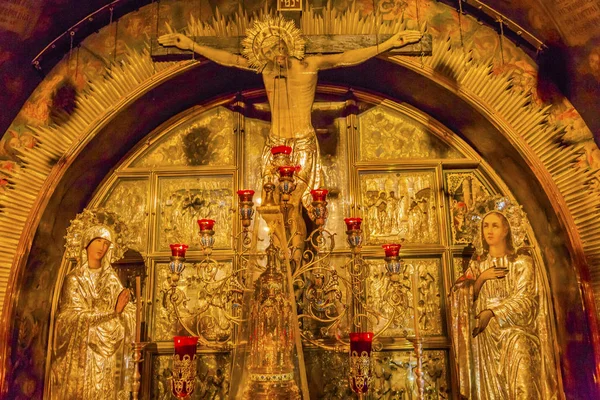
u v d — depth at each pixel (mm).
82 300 3578
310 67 3643
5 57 3463
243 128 4203
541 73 3820
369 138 4215
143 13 3949
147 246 3984
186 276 3965
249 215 3154
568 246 3551
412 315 3879
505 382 3361
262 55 3602
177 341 3117
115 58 3875
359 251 3398
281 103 3719
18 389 3479
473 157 4172
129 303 3676
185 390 3053
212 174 4129
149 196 4082
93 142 3811
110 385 3473
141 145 4199
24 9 3312
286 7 3748
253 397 3051
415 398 3752
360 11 3951
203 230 3293
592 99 3553
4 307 3408
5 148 3670
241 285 3502
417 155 4188
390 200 4090
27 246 3529
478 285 3553
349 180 4090
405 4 3957
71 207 3977
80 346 3479
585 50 3418
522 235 3590
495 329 3438
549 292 3867
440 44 3869
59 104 3775
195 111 4250
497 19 3828
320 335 3818
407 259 3998
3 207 3566
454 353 3572
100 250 3666
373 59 3848
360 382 3062
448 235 3996
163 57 3668
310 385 3758
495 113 3762
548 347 3441
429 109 4199
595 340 3344
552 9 3377
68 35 3816
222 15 3947
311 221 3973
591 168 3594
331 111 4254
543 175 3646
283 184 2977
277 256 3459
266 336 3119
